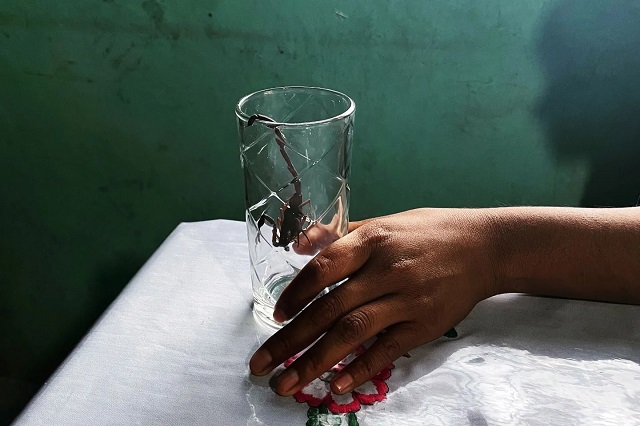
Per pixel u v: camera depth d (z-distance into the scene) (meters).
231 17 0.99
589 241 0.55
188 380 0.48
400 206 1.12
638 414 0.44
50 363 1.34
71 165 1.14
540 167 1.06
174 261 0.64
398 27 0.97
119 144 1.11
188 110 1.07
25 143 1.12
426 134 1.05
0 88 1.08
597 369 0.48
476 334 0.53
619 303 0.57
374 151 1.07
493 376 0.48
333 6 0.97
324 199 0.53
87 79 1.06
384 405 0.46
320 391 0.47
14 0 1.01
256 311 0.56
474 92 1.01
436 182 1.09
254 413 0.45
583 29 0.95
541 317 0.55
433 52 0.98
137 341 0.52
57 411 0.45
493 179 1.08
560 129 1.03
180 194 1.15
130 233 1.20
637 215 0.57
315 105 0.55
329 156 0.51
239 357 0.51
